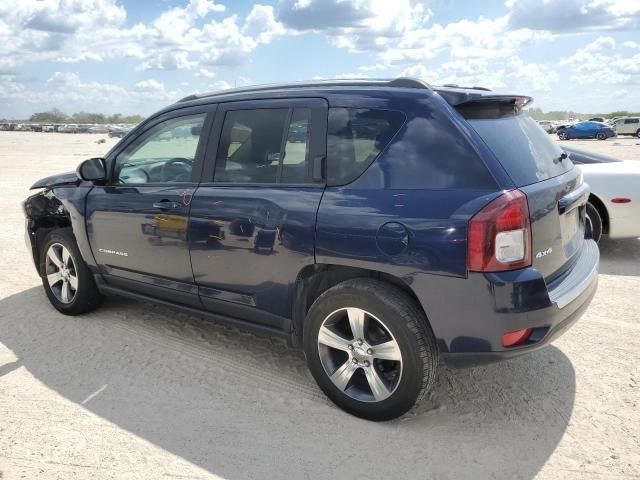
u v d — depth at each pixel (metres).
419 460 2.76
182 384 3.56
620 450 2.82
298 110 3.34
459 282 2.70
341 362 3.26
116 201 4.13
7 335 4.37
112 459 2.79
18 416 3.19
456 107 2.93
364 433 3.00
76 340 4.25
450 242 2.68
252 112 3.54
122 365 3.83
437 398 3.35
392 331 2.88
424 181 2.84
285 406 3.28
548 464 2.72
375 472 2.68
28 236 5.02
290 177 3.31
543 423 3.07
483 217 2.62
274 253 3.27
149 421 3.13
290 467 2.72
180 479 2.64
